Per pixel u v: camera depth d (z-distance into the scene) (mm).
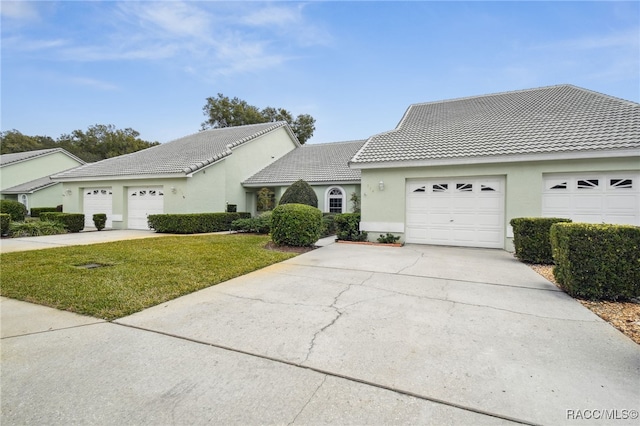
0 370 2723
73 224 14477
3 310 4160
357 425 2061
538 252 7258
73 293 4758
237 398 2348
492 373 2684
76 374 2666
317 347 3160
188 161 16078
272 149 22094
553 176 8961
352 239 10977
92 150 45219
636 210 8195
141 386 2498
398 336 3416
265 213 14508
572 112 10828
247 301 4594
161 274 5957
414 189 10578
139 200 16031
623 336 3443
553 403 2283
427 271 6539
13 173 26422
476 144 10008
